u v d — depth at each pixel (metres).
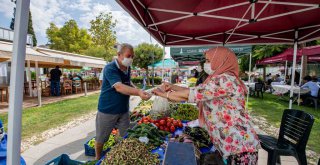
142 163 1.57
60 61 10.05
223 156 1.65
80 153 3.67
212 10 2.90
